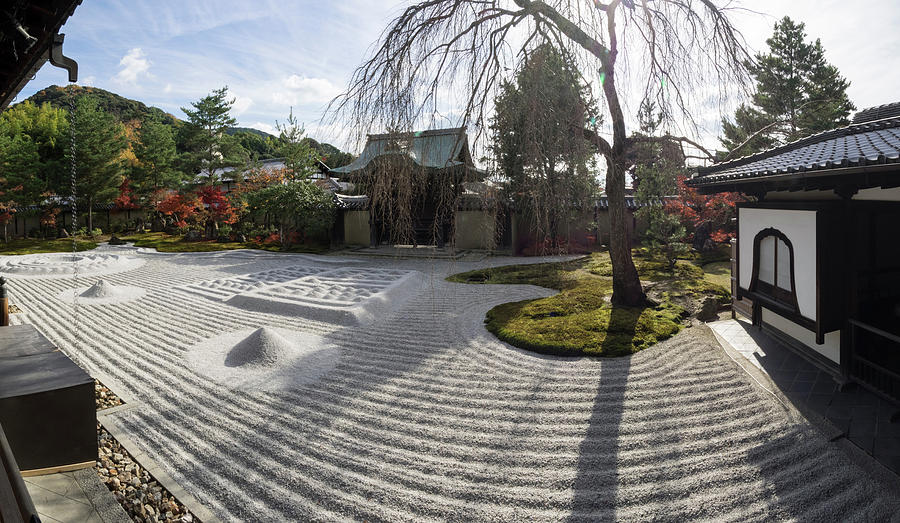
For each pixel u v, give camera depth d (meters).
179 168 27.28
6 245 20.09
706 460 3.50
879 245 4.47
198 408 4.51
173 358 5.95
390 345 6.48
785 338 6.05
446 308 8.74
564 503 3.06
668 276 11.12
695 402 4.45
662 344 6.08
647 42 6.12
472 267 14.29
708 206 14.01
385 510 3.01
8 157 20.50
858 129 6.14
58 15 2.27
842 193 4.58
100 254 17.05
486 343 6.45
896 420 3.93
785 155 6.17
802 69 16.34
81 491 2.99
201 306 9.00
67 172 22.47
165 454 3.67
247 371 5.48
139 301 9.47
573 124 5.34
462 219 18.25
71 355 6.05
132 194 25.81
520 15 6.16
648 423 4.07
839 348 4.95
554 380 5.08
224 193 23.72
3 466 1.53
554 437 3.89
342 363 5.78
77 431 3.19
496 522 2.89
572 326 6.73
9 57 2.66
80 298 9.64
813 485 3.18
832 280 4.65
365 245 20.05
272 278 11.73
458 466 3.49
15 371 3.39
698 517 2.91
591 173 6.20
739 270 6.67
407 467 3.49
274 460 3.60
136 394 4.84
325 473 3.41
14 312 8.47
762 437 3.80
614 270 8.13
